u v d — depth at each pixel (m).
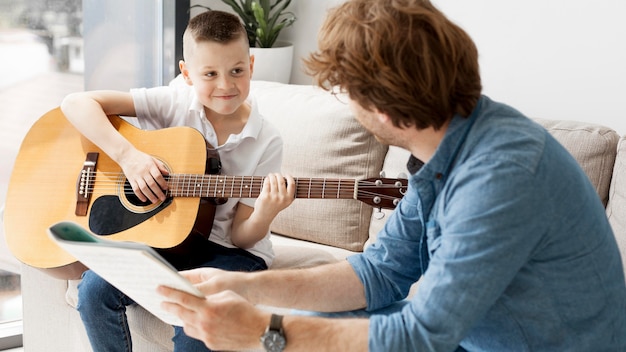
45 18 2.51
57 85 2.60
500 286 1.14
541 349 1.22
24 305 2.09
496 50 2.40
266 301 1.46
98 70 2.69
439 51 1.15
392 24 1.15
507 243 1.12
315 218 2.16
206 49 1.84
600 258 1.19
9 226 1.92
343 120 2.13
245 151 1.93
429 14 1.16
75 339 2.06
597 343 1.21
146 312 1.86
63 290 2.03
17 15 2.45
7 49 2.46
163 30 2.80
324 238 2.16
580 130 1.90
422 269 1.42
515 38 2.36
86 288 1.79
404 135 1.25
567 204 1.15
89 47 2.64
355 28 1.17
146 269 1.18
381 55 1.15
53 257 1.88
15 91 2.51
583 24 2.23
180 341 1.69
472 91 1.19
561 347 1.21
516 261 1.13
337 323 1.23
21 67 2.51
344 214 2.13
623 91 2.20
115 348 1.82
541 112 2.37
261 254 1.92
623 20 2.16
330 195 1.75
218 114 1.96
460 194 1.16
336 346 1.21
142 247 1.14
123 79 2.76
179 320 1.32
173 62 2.82
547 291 1.18
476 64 1.21
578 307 1.19
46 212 1.91
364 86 1.18
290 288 1.46
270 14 2.88
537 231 1.13
